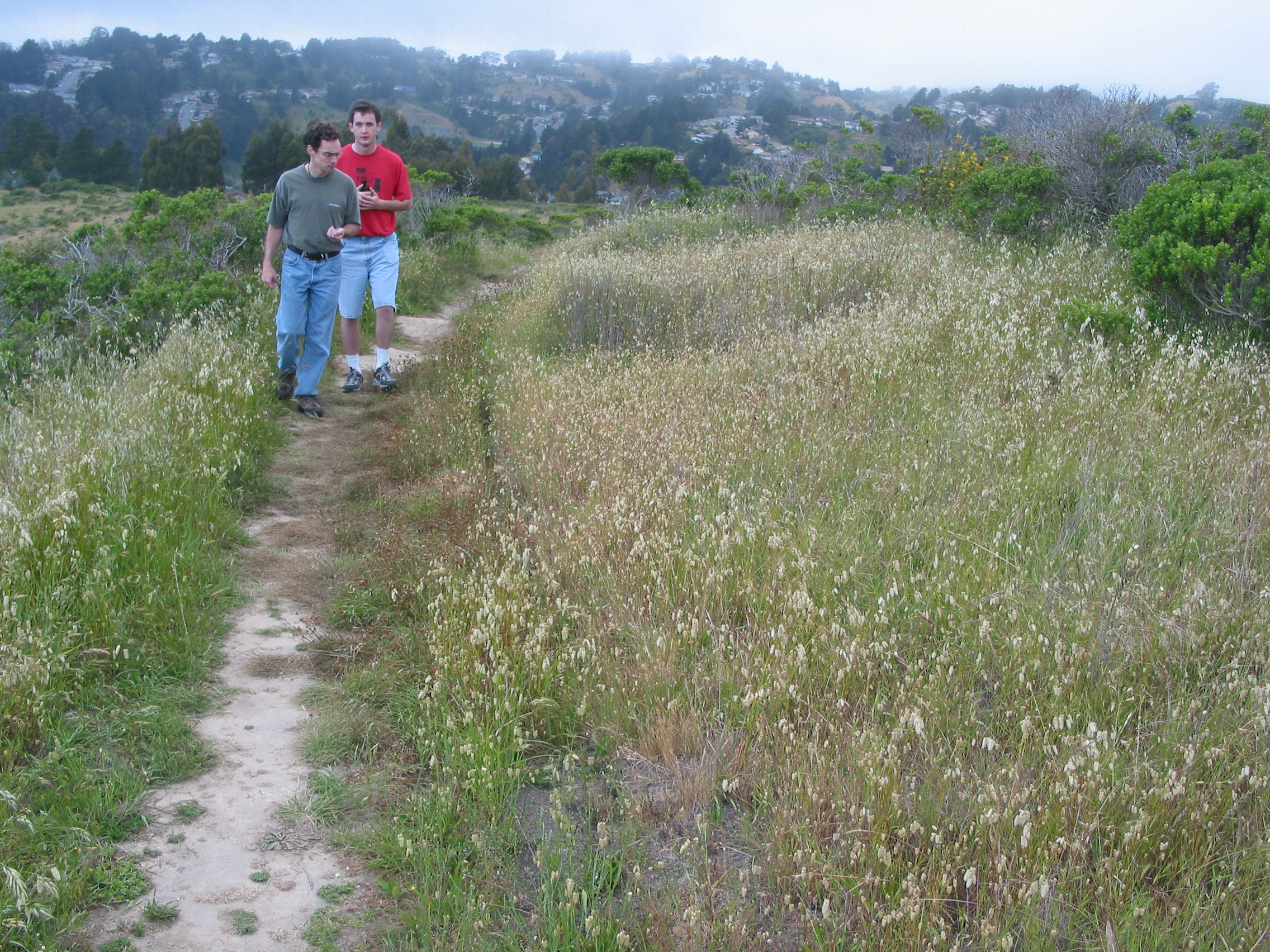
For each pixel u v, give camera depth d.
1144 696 3.04
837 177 17.95
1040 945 2.24
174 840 2.68
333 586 4.32
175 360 6.43
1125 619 3.37
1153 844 2.49
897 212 13.86
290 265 6.58
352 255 7.36
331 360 8.55
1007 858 2.45
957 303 7.39
